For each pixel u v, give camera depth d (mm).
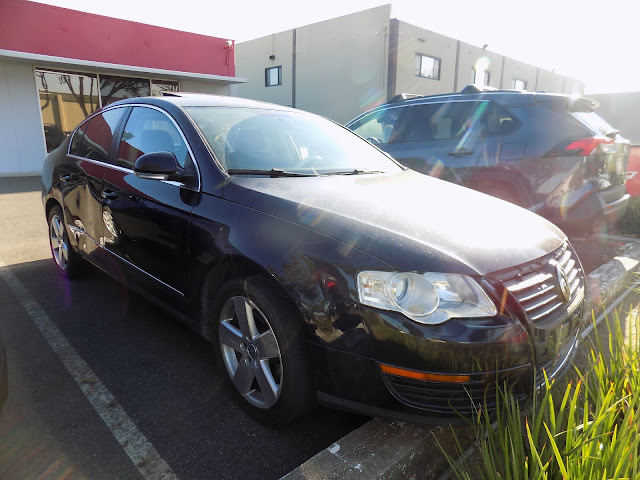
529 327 1819
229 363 2346
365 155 3342
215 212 2324
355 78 19281
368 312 1767
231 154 2633
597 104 4547
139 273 2930
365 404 1846
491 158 4539
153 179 2514
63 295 3727
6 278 4125
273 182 2436
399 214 2125
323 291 1855
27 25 11945
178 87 15391
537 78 27938
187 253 2463
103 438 2068
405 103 5387
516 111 4473
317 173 2770
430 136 5066
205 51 15602
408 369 1736
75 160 3766
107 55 13469
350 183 2617
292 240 1996
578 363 2680
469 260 1831
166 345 2941
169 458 1961
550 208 4270
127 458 1951
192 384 2514
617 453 1427
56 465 1894
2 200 8312
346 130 3699
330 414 2293
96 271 4277
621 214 4805
